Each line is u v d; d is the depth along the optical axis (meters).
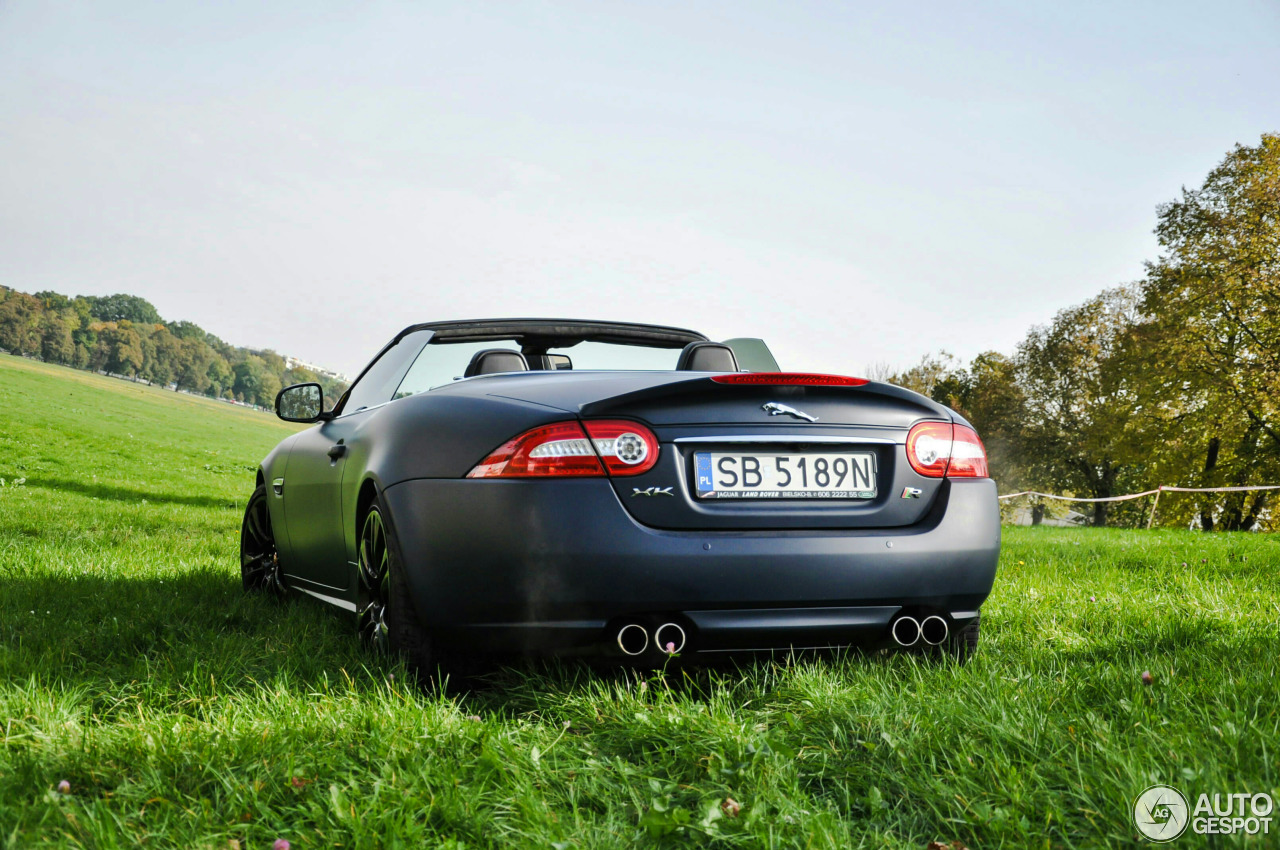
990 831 1.83
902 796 2.04
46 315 185.25
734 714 2.66
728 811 1.91
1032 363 45.22
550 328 4.23
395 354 4.07
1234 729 2.14
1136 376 33.81
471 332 4.06
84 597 4.56
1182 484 33.75
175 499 20.12
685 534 2.65
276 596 4.95
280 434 75.69
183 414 77.12
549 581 2.59
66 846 1.68
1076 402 42.94
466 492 2.70
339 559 3.80
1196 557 7.52
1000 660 3.35
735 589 2.64
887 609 2.83
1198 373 31.38
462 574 2.68
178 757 2.14
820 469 2.84
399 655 2.89
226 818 1.88
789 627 2.72
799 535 2.73
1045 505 45.91
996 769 2.06
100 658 3.33
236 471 35.31
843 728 2.46
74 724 2.36
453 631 2.71
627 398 2.70
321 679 2.86
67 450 34.06
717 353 3.65
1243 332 31.53
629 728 2.46
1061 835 1.79
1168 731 2.26
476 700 2.85
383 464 3.06
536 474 2.63
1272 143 30.64
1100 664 3.13
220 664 3.09
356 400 4.30
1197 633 3.70
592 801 2.06
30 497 14.95
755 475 2.77
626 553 2.59
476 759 2.15
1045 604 4.83
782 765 2.18
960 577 2.90
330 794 1.88
